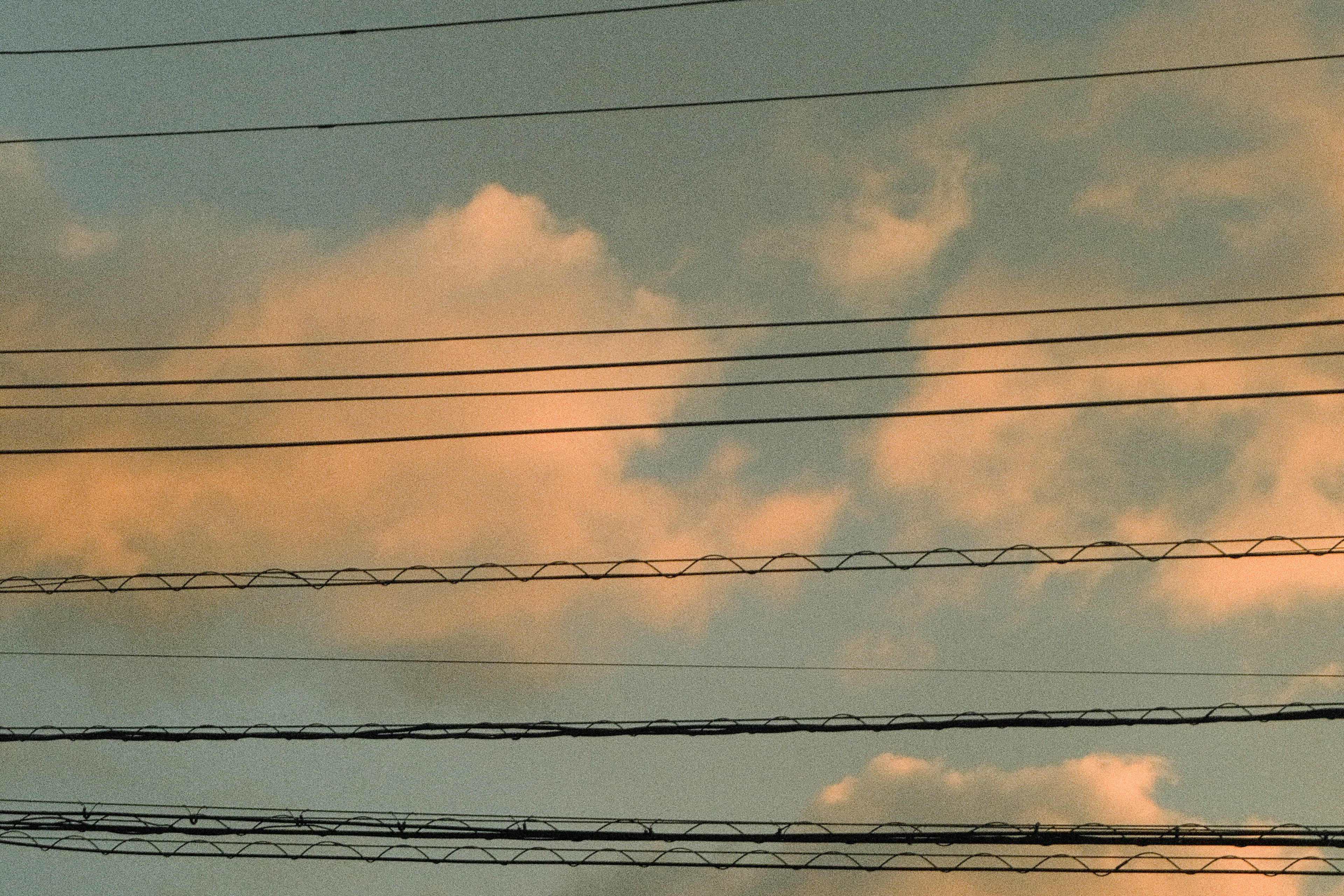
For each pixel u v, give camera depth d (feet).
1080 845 93.04
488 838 97.86
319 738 99.60
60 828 98.43
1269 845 91.86
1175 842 92.58
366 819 98.43
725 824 96.58
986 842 93.91
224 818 99.04
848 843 94.58
